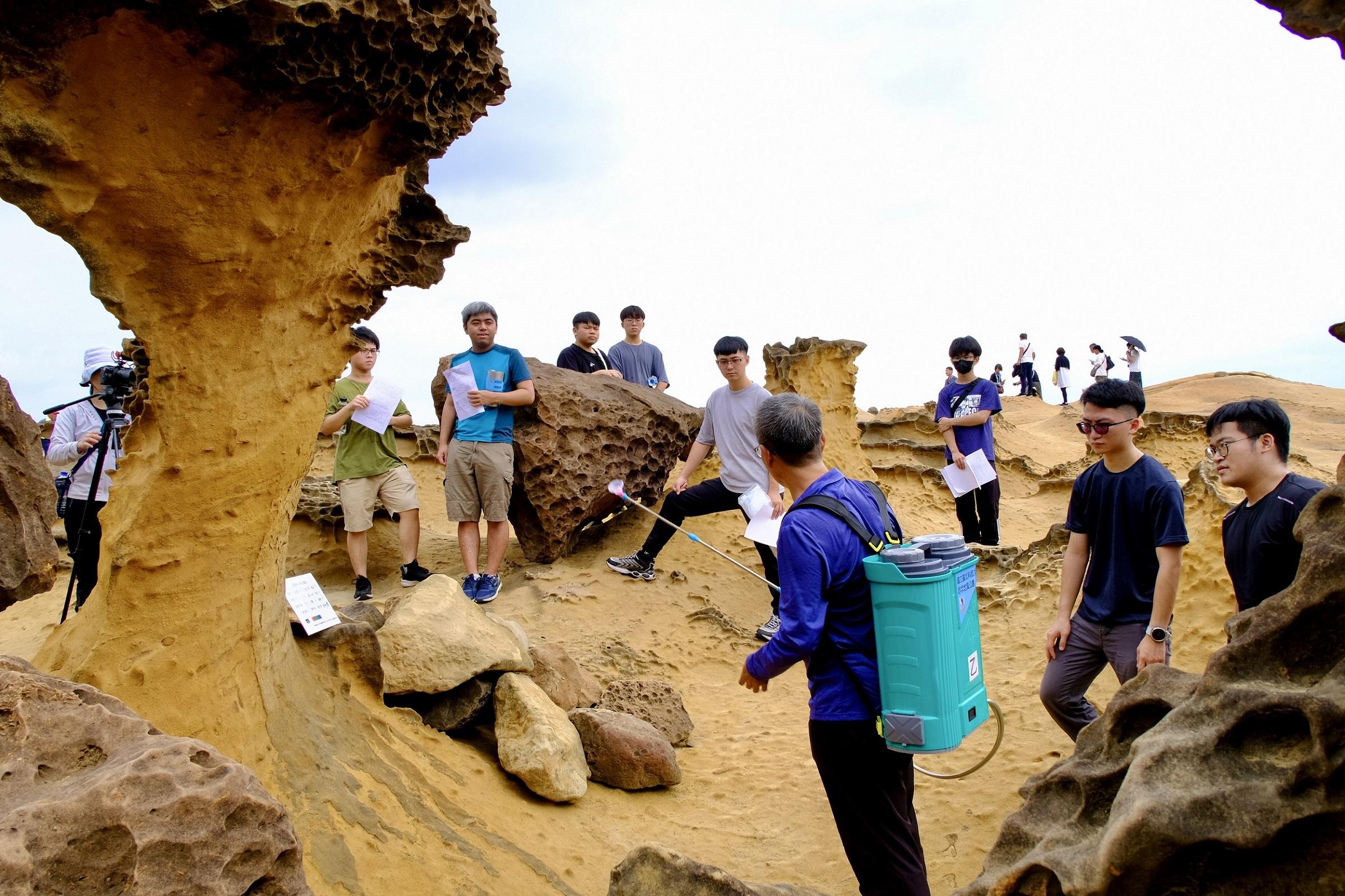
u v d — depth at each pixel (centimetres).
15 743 202
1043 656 536
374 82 280
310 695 352
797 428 283
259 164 275
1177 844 176
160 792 196
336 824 298
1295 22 189
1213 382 2681
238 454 310
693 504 677
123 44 238
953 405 778
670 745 459
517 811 368
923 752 254
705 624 650
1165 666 221
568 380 748
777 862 372
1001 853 221
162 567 297
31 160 241
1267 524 279
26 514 444
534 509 720
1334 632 185
